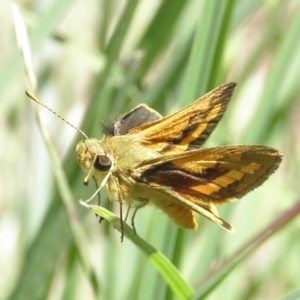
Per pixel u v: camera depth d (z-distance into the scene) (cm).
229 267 21
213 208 21
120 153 21
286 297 20
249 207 24
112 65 22
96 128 22
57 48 25
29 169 25
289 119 25
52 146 22
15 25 22
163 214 22
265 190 24
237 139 24
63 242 22
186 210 21
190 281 23
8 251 26
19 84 25
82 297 26
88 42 27
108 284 24
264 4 24
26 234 24
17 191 26
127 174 21
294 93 24
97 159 21
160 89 23
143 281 22
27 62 22
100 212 20
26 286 22
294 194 24
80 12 27
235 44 24
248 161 21
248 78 24
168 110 23
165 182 21
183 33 23
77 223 22
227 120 24
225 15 21
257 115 23
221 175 21
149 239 23
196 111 21
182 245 22
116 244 24
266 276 25
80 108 26
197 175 21
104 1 24
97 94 23
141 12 25
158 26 23
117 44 22
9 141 26
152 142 22
